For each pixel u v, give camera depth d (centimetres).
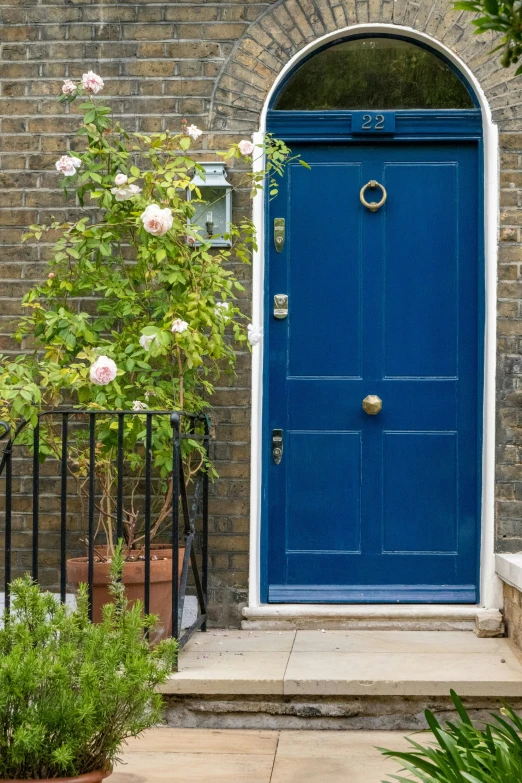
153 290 423
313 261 464
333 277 464
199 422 438
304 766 312
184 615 444
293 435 463
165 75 455
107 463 411
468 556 457
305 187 464
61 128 457
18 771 233
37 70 458
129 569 380
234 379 446
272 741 340
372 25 451
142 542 441
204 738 343
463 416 459
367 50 464
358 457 462
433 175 462
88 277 419
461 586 455
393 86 463
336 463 461
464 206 461
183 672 361
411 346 462
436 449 460
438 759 238
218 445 445
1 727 231
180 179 448
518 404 441
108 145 421
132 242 423
